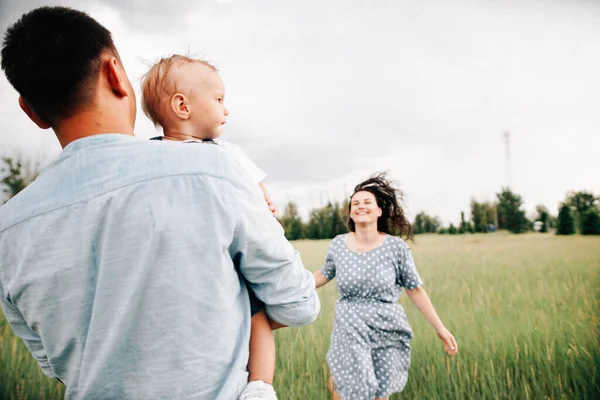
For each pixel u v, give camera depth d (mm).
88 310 626
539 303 3127
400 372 2195
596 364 2414
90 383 626
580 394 2352
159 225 598
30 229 638
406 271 2262
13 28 676
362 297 2234
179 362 612
